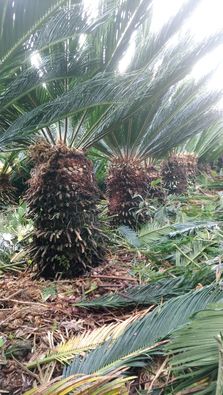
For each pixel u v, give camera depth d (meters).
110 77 2.48
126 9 2.47
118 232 3.68
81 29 2.10
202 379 1.27
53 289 2.46
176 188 5.26
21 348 1.75
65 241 2.73
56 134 3.05
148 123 3.67
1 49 2.07
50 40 2.10
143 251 3.13
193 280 2.21
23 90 2.41
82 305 2.19
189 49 2.80
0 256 3.15
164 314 1.68
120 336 1.63
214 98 3.92
